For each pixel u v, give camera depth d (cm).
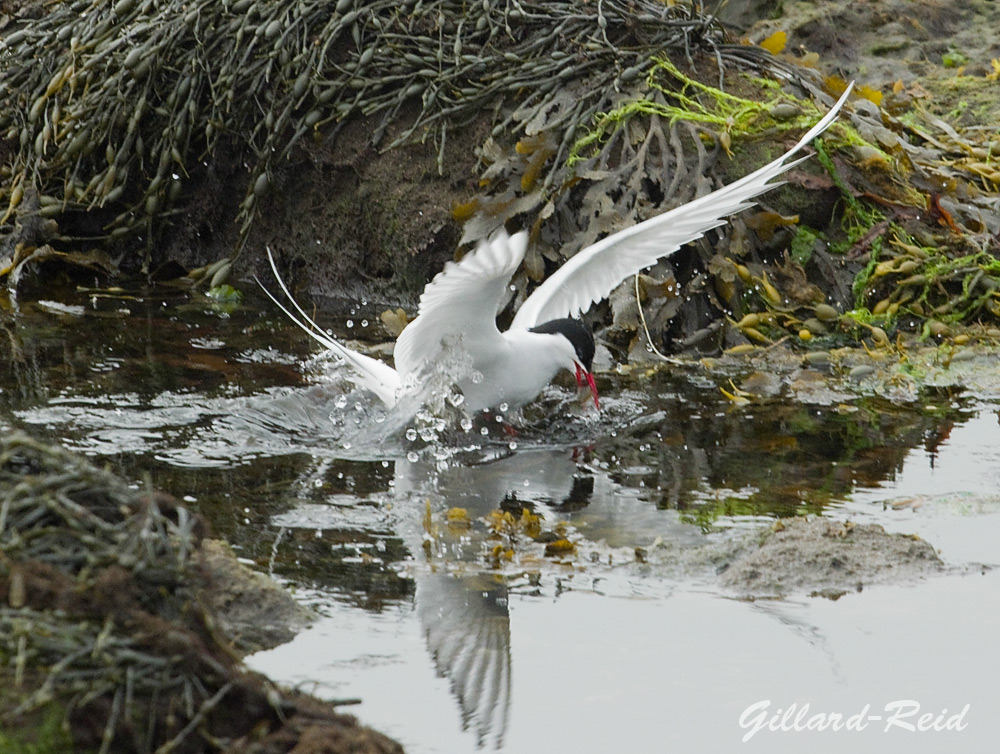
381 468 977
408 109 1520
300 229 1569
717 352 1326
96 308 1409
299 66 1523
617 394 1184
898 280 1377
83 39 1577
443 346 1036
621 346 1323
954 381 1222
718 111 1459
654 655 706
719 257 1352
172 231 1616
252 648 693
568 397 1173
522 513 892
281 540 830
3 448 631
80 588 565
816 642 721
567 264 1193
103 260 1555
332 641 706
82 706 533
